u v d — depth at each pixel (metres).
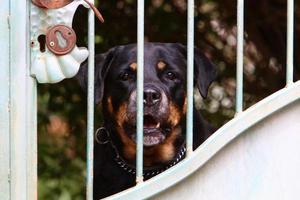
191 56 3.41
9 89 3.37
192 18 3.39
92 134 3.40
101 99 4.90
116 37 7.48
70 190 6.93
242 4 3.40
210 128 5.25
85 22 7.13
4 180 3.36
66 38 3.39
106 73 4.98
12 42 3.37
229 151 3.48
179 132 4.88
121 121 4.76
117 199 3.38
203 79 5.02
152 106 4.58
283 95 3.42
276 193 3.50
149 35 7.64
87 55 3.42
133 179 4.76
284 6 7.46
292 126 3.49
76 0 3.40
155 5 7.61
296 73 7.45
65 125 7.24
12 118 3.36
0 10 3.36
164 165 4.83
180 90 4.89
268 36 7.67
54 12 3.38
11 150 3.36
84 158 7.15
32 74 3.39
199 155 3.40
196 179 3.46
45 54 3.40
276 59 7.71
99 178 4.82
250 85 7.82
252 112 3.42
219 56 7.79
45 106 7.12
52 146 7.08
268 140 3.49
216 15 7.72
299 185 3.50
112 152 4.82
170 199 3.45
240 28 3.41
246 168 3.49
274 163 3.49
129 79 4.81
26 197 3.39
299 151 3.49
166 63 4.87
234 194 3.48
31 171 3.40
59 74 3.40
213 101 7.70
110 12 7.46
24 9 3.38
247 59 7.87
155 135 4.70
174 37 7.64
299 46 7.41
